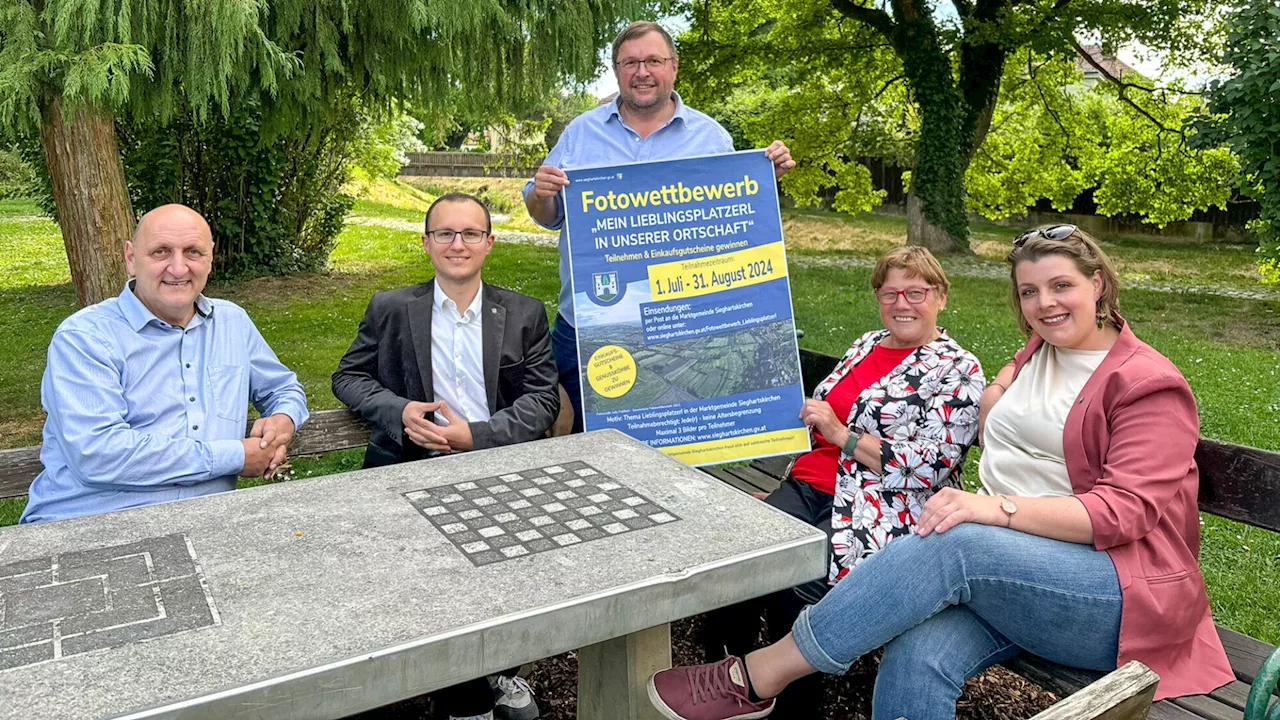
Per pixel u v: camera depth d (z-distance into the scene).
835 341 9.50
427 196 29.09
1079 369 2.44
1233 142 9.91
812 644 2.19
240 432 2.81
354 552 2.02
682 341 3.39
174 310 2.70
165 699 1.46
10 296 12.10
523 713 2.95
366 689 1.61
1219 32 15.24
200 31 5.31
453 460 2.66
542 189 3.38
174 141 11.78
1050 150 19.11
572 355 3.88
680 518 2.23
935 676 2.20
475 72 7.60
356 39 7.00
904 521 2.78
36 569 1.93
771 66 18.14
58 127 5.49
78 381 2.52
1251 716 1.79
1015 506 2.19
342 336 9.59
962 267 16.36
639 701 2.28
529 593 1.83
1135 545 2.22
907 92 18.89
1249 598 3.72
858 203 19.67
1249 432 6.23
